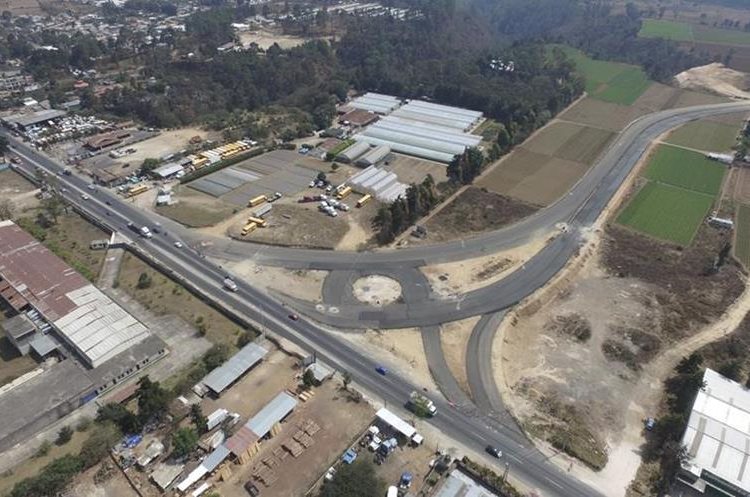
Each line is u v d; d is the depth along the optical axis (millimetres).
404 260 137750
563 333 116875
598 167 193000
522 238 148375
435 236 148375
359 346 110125
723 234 153500
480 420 94938
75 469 82375
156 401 89562
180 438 84500
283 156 194125
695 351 111750
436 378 103438
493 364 107062
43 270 123250
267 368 103750
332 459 86500
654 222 159250
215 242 143250
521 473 86000
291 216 154625
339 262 136375
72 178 175375
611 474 86625
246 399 96750
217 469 84312
